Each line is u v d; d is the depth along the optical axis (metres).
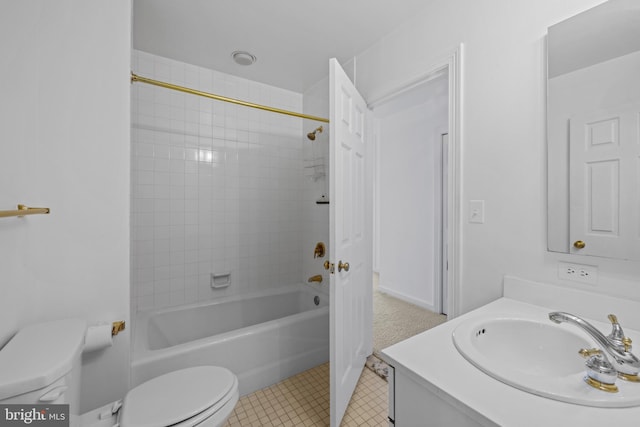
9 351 0.82
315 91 2.55
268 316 2.45
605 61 0.93
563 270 1.03
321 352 2.04
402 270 3.36
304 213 2.75
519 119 1.14
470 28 1.31
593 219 0.96
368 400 1.62
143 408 0.95
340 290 1.39
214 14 1.61
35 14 1.01
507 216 1.18
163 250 2.12
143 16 1.63
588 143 0.97
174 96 2.14
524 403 0.55
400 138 3.35
